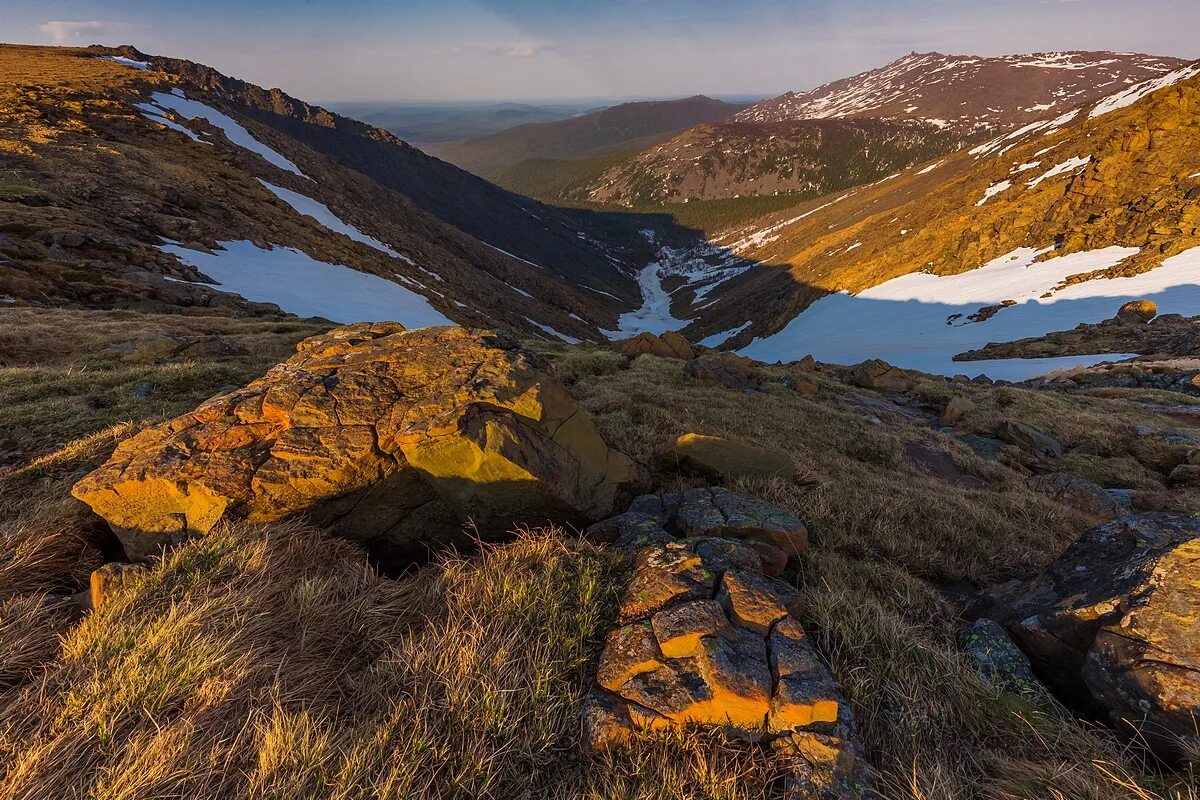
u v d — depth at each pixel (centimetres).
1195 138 6669
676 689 299
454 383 523
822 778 260
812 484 750
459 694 298
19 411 809
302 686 305
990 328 5644
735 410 1262
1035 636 387
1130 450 1421
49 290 2439
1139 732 299
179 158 5769
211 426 486
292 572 399
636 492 623
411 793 248
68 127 5381
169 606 343
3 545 402
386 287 4941
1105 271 5725
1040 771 277
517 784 267
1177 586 330
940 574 574
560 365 1741
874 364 2347
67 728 263
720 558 407
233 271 3816
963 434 1507
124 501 424
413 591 410
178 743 256
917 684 340
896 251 9338
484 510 484
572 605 377
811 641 372
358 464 451
